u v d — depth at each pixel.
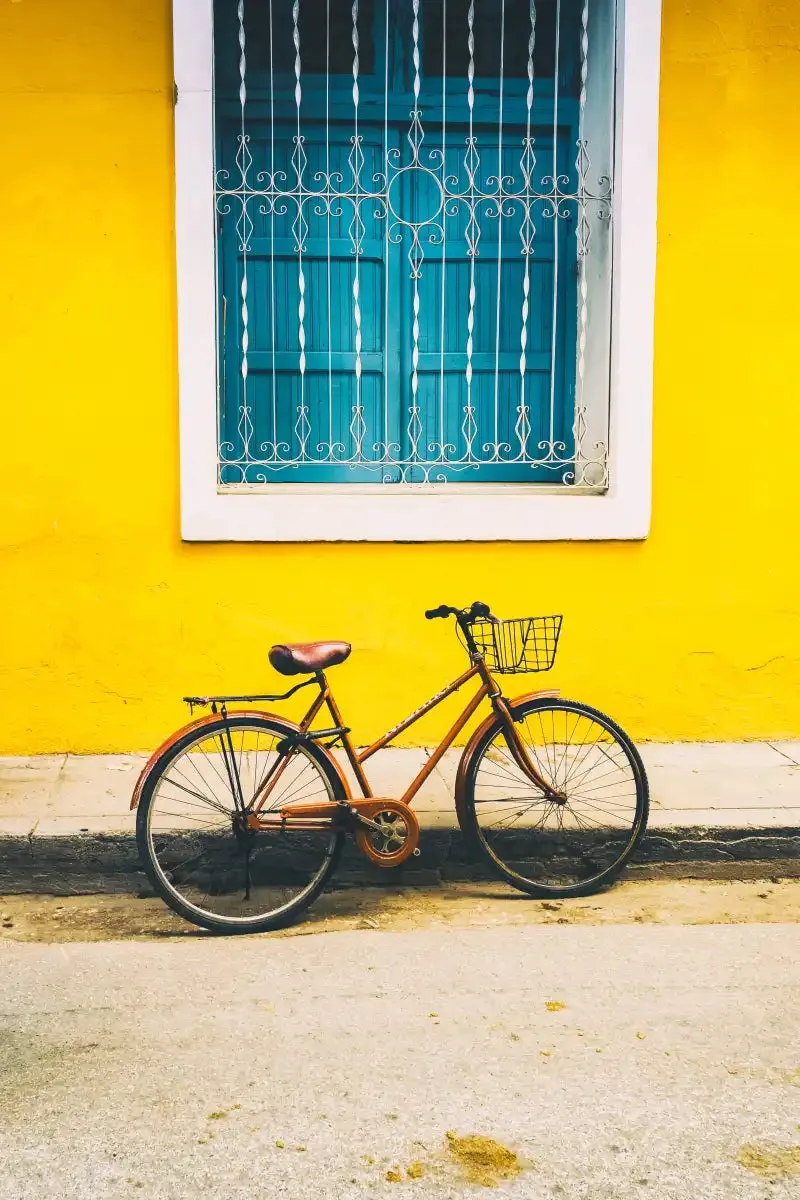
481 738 4.49
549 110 5.75
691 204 5.50
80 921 4.36
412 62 5.66
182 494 5.39
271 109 5.58
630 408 5.52
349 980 3.86
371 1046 3.44
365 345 5.76
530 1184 2.83
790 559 5.72
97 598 5.46
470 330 5.62
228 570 5.48
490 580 5.57
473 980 3.87
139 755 5.53
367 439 5.80
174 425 5.39
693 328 5.56
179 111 5.21
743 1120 3.09
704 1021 3.60
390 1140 2.99
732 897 4.59
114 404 5.37
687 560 5.67
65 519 5.41
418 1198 2.78
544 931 4.25
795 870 4.80
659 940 4.18
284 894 4.54
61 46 5.19
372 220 5.71
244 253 5.62
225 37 5.53
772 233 5.55
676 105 5.44
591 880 4.59
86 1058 3.37
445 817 4.77
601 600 5.64
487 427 5.84
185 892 4.55
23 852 4.57
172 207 5.29
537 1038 3.49
